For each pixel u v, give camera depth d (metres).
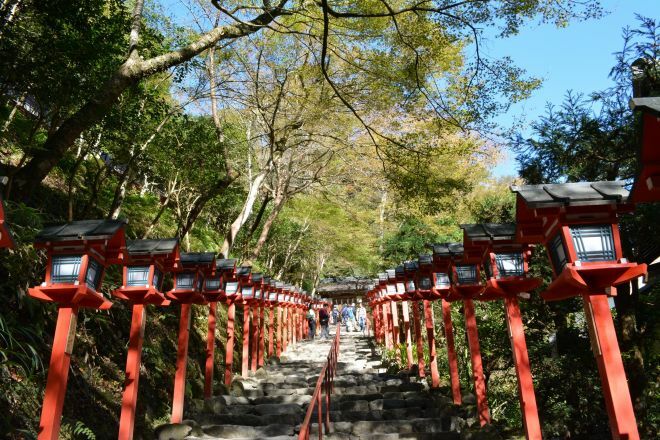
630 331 8.57
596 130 8.93
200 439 7.06
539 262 9.82
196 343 11.30
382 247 23.20
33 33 6.08
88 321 7.63
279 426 7.75
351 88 11.87
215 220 21.81
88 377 6.82
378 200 25.03
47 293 4.30
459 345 13.56
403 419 8.32
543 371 10.09
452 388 8.79
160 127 9.15
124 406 5.61
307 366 13.83
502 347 11.54
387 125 12.96
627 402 3.70
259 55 12.62
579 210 4.02
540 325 10.53
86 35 6.35
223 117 15.42
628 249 8.84
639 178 3.13
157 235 13.72
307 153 17.02
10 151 8.63
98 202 11.66
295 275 30.34
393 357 13.93
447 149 10.30
